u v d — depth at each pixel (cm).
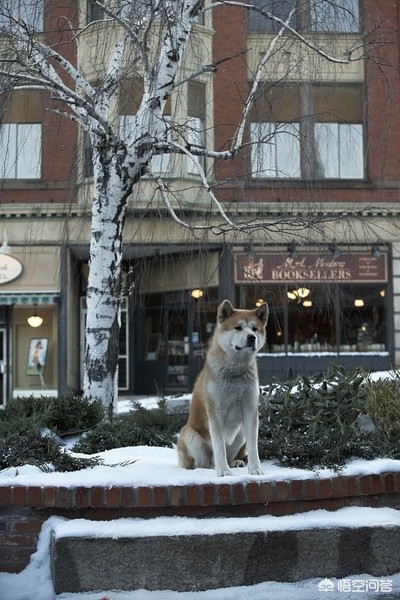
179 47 1162
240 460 744
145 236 1822
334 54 1508
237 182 1292
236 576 606
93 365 1187
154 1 1134
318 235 1612
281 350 2250
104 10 1132
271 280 2039
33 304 2292
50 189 2219
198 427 723
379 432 777
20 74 1172
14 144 2117
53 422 1003
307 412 788
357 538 623
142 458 803
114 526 613
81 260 2412
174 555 601
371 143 2259
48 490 634
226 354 671
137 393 2484
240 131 1198
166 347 2412
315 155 1582
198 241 1399
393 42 1309
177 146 1148
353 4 1391
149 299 2347
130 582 598
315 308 2109
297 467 719
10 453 722
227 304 692
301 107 1702
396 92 2272
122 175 1181
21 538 636
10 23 1162
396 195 2270
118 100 1338
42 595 598
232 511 648
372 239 2219
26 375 2361
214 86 2161
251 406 680
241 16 2200
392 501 683
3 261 2253
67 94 1137
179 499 636
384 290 2256
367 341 2264
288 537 614
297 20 1333
